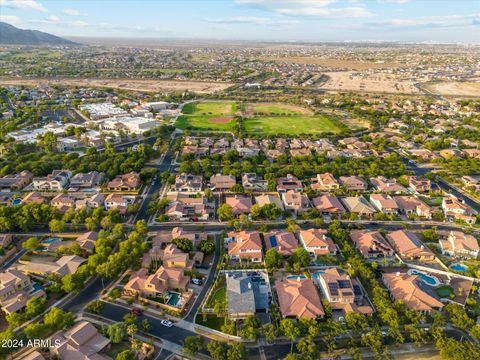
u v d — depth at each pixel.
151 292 130.50
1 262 149.50
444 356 105.31
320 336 114.50
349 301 126.19
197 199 198.62
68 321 113.06
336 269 141.25
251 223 178.12
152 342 111.25
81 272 133.25
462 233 168.62
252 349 110.50
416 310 122.75
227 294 126.25
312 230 166.62
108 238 157.88
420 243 162.62
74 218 177.88
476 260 155.38
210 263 152.25
